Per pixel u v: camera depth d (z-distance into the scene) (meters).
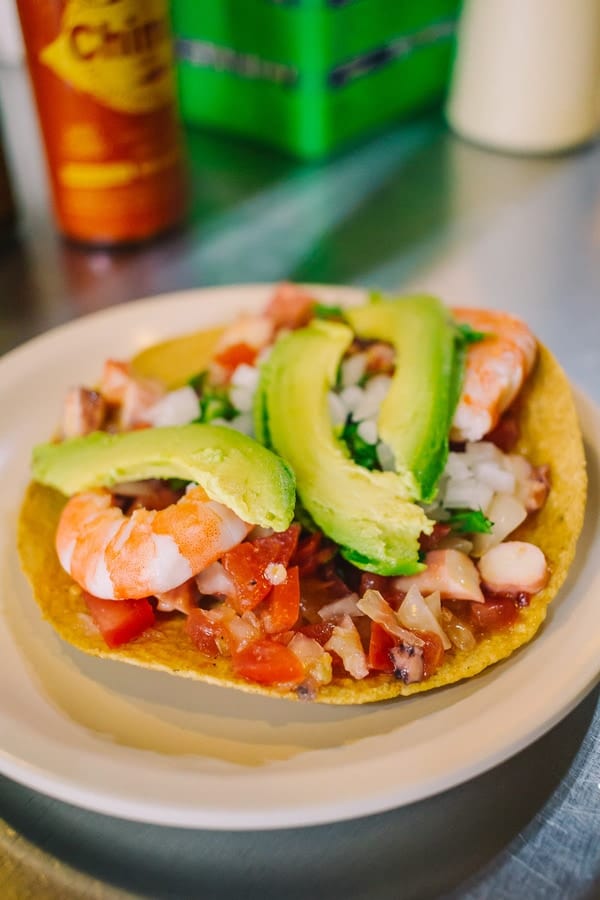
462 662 0.25
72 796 0.22
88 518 0.27
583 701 0.26
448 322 0.31
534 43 0.48
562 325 0.40
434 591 0.26
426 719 0.24
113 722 0.25
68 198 0.43
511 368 0.30
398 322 0.31
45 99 0.40
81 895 0.23
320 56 0.46
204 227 0.46
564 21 0.47
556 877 0.23
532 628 0.25
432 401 0.29
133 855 0.23
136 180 0.42
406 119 0.54
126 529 0.26
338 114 0.49
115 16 0.38
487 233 0.46
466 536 0.28
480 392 0.29
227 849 0.23
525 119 0.50
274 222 0.47
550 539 0.28
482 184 0.49
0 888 0.23
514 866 0.23
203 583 0.26
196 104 0.52
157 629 0.27
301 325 0.33
